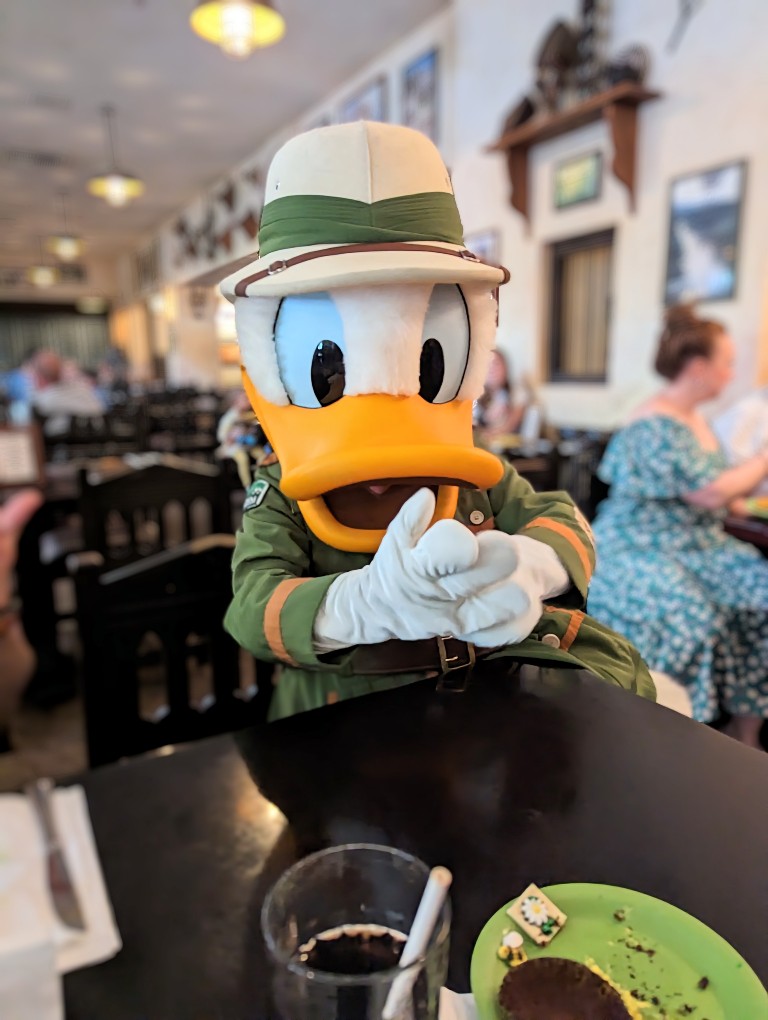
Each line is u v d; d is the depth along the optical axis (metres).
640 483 1.62
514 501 0.92
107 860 0.48
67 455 3.24
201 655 1.30
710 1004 0.40
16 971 0.39
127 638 0.96
